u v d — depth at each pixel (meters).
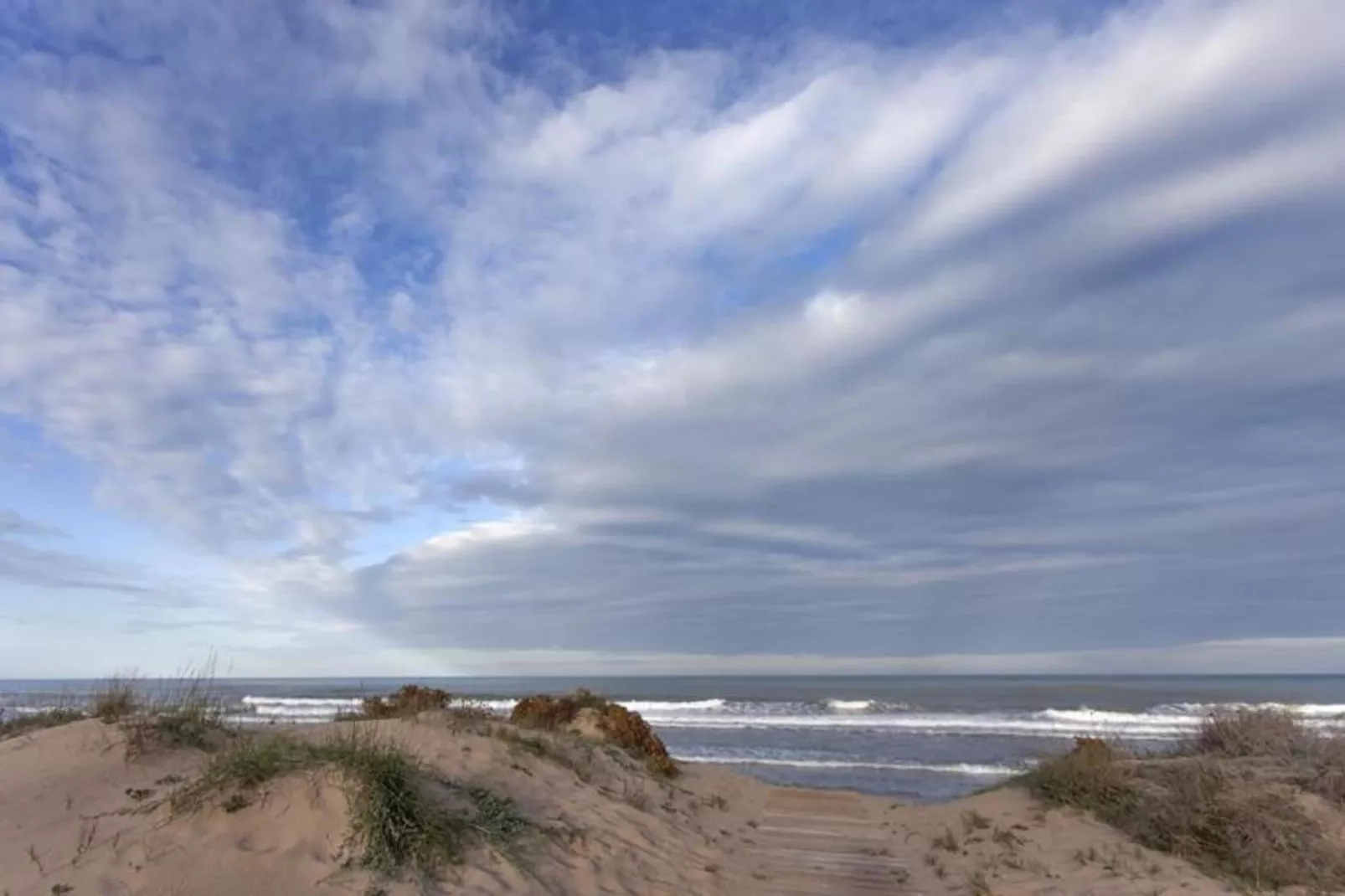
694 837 8.68
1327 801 9.15
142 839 5.48
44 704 10.15
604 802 8.53
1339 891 6.86
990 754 22.38
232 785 6.06
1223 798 8.59
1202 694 48.47
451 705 13.26
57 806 6.08
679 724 32.09
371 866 5.46
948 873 8.02
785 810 11.46
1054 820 9.69
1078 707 38.81
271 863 5.32
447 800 6.80
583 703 14.02
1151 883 7.12
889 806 11.81
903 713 35.88
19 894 4.84
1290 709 17.22
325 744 6.71
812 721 32.69
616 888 6.43
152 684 8.72
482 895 5.54
